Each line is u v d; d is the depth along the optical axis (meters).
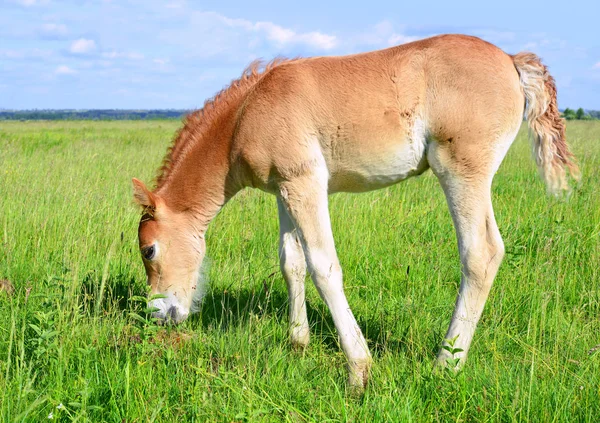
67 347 3.54
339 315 3.53
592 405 2.84
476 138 3.44
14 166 9.10
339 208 6.63
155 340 3.59
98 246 5.64
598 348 3.36
